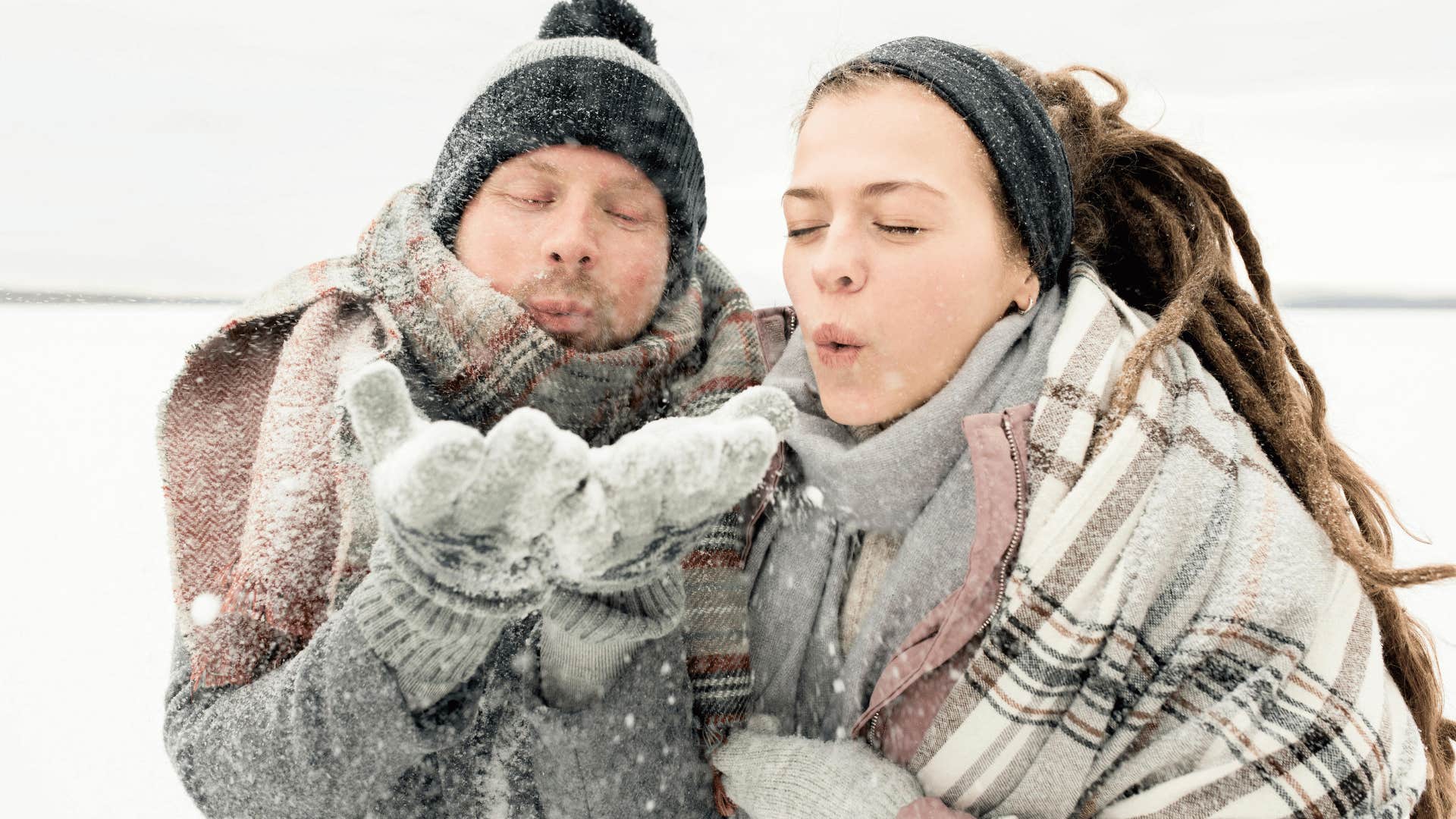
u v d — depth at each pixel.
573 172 1.13
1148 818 0.84
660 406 1.23
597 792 0.91
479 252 1.14
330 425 0.98
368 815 0.93
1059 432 0.92
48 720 2.08
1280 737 0.83
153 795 1.84
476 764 0.97
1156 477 0.90
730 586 1.07
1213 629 0.86
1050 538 0.88
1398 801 0.83
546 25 1.28
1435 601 2.83
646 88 1.19
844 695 0.98
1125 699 0.87
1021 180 0.99
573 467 0.58
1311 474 0.99
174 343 5.99
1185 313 1.02
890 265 0.96
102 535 3.09
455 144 1.21
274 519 0.91
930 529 0.96
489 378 1.04
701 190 1.33
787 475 1.13
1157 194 1.25
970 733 0.89
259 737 0.81
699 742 1.03
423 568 0.62
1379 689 0.87
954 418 0.97
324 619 0.90
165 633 2.48
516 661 0.94
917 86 0.99
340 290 1.11
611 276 1.14
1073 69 1.37
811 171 1.00
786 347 1.32
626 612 0.83
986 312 1.01
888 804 0.87
